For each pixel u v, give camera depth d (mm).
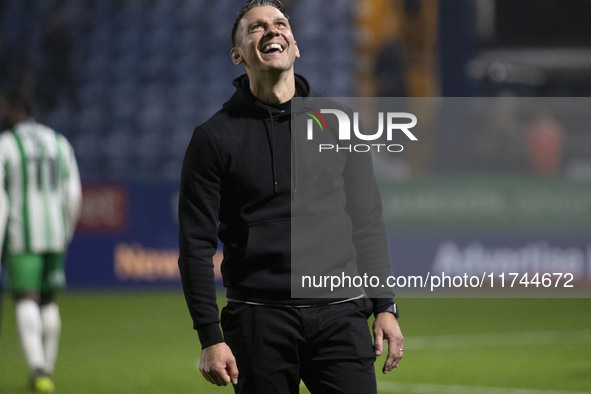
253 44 11070
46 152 24234
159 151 61219
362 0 62531
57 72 62781
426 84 60469
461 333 35531
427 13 61375
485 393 22953
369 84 61625
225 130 11039
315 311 10969
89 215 51312
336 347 10992
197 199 10977
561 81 63062
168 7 64625
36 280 23969
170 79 63062
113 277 51281
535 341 33188
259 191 11000
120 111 62156
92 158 61219
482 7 61594
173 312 42344
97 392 23641
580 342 32844
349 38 62375
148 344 32844
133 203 51094
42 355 23844
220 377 10688
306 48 61906
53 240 24172
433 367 27328
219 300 44875
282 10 11492
